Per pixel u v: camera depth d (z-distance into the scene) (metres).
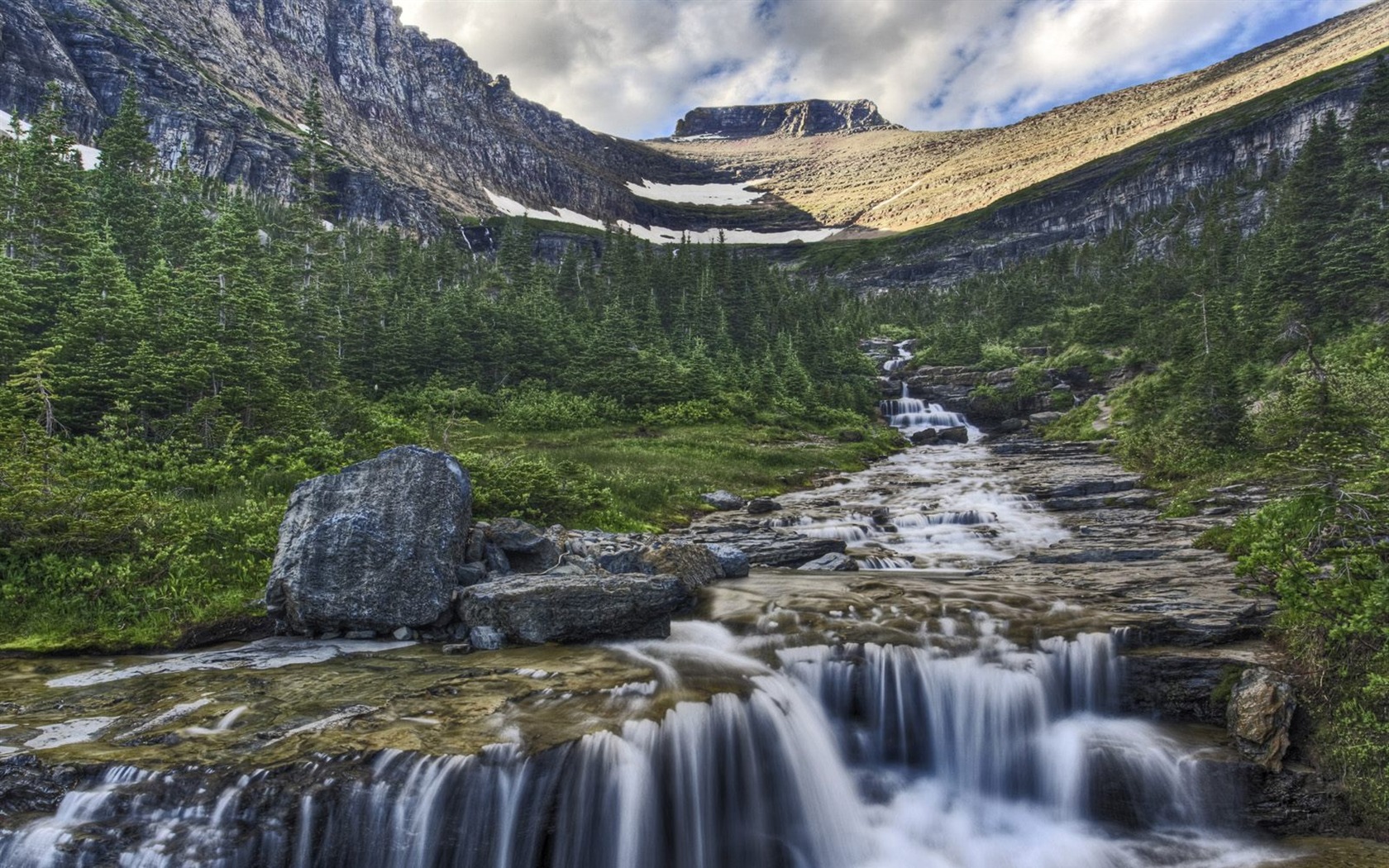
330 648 12.03
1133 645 11.80
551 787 8.12
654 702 9.64
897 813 10.58
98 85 134.38
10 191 38.38
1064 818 10.38
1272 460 12.08
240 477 20.55
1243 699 10.20
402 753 7.84
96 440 21.72
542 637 12.21
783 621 13.38
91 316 25.75
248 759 7.70
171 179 74.25
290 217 72.50
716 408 55.22
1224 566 16.50
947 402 72.31
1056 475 36.22
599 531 21.69
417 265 80.31
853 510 28.47
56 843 6.91
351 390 40.91
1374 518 10.68
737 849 9.74
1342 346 37.41
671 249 118.94
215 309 33.41
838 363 78.19
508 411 46.53
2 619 11.96
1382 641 9.85
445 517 13.52
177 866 6.91
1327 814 9.08
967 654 11.73
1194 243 124.19
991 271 195.38
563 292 88.88
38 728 8.50
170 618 12.54
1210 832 9.35
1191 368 42.03
